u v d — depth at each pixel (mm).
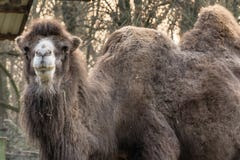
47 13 32594
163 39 13539
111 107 12594
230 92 13258
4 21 21484
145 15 27438
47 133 11664
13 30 22453
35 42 11641
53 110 11531
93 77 12883
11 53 29812
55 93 11500
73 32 30375
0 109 33344
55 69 11484
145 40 13328
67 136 11727
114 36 13562
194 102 13023
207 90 13141
